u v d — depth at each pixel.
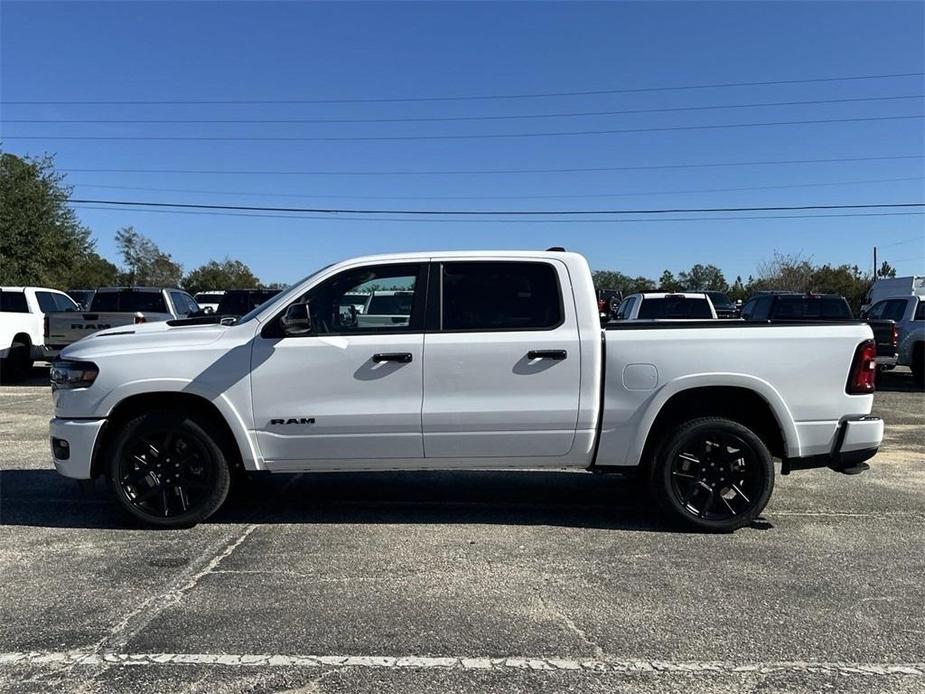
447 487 6.50
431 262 5.23
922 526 5.39
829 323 5.25
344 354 5.08
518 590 4.19
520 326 5.14
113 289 15.27
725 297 22.94
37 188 35.72
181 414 5.16
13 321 13.99
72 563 4.61
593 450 5.17
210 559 4.68
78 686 3.14
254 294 18.19
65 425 5.12
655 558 4.71
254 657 3.40
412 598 4.07
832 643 3.55
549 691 3.12
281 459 5.18
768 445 5.34
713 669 3.30
